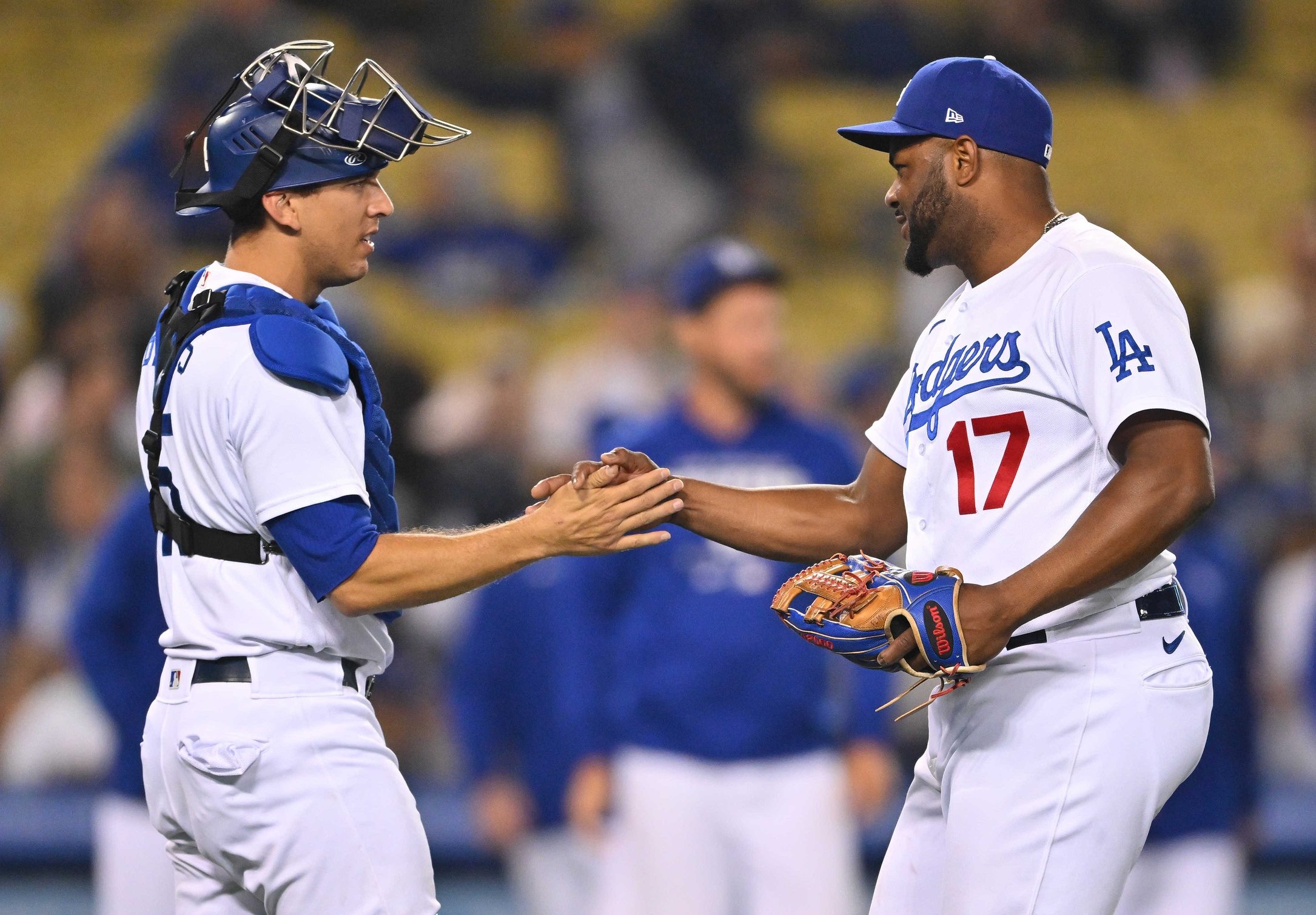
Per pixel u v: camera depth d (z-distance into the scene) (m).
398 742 30.70
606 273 43.62
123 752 17.73
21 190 45.84
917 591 11.22
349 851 11.67
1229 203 50.44
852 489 13.61
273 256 12.12
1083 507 11.47
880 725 20.50
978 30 53.72
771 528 13.34
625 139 43.66
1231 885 18.77
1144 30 54.75
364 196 12.20
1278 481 35.59
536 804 22.72
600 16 51.88
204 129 12.27
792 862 19.11
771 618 19.30
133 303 35.16
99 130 48.25
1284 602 32.28
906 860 12.78
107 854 17.91
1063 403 11.48
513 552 11.77
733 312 19.94
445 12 50.53
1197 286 37.72
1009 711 11.63
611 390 35.91
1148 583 11.73
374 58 49.03
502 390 31.89
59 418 31.42
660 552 19.61
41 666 30.38
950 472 11.89
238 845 11.70
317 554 11.41
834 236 46.56
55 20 51.31
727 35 52.25
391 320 42.06
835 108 51.31
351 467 11.62
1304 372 38.19
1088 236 11.77
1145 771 11.48
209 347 11.61
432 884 12.21
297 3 49.09
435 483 32.31
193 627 11.87
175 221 37.81
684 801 19.11
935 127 12.02
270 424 11.37
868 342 42.06
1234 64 56.22
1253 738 19.22
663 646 19.36
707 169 44.25
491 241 43.62
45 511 30.53
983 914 11.52
